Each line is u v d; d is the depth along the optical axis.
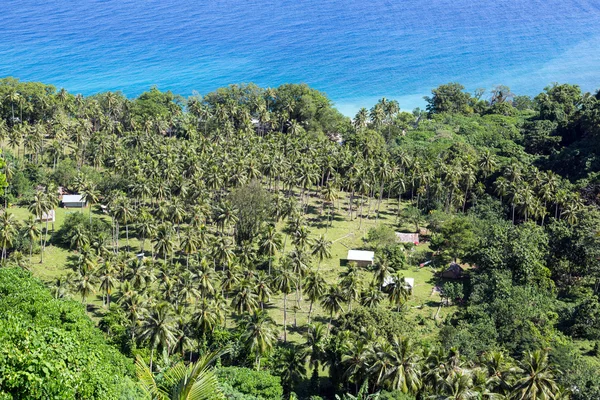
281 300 162.38
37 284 89.62
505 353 124.56
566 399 100.75
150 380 39.41
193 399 35.59
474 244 173.50
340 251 189.50
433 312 153.25
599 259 166.38
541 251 169.38
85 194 193.00
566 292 162.50
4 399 41.38
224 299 143.50
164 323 111.94
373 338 114.50
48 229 193.50
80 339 76.69
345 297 136.12
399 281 143.50
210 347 120.12
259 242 170.38
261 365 120.19
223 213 179.75
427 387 103.19
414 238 195.88
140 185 190.00
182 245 168.38
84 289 142.62
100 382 50.03
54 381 44.38
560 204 199.38
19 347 46.09
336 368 115.25
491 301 145.38
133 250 185.00
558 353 117.88
